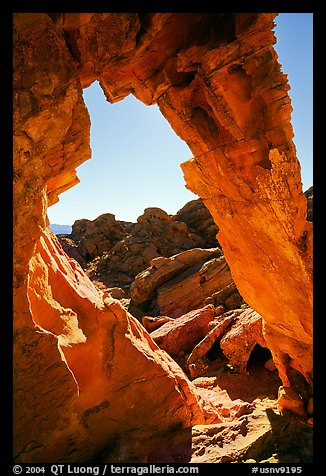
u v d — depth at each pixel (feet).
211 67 23.25
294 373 33.71
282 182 24.08
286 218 24.81
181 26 22.91
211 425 23.44
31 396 17.88
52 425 18.19
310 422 29.37
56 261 26.76
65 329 22.02
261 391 44.24
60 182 25.11
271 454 20.18
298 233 25.00
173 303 74.74
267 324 34.78
